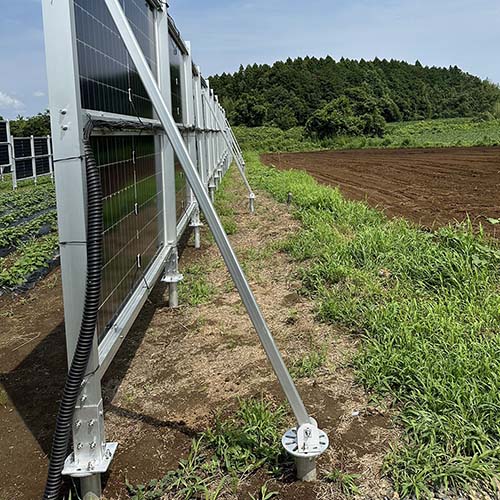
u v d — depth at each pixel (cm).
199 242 730
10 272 602
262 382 339
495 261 513
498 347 336
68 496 239
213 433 281
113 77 311
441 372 313
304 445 235
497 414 271
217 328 434
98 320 255
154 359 383
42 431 299
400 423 285
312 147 4919
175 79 605
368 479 244
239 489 241
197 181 228
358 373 334
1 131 1747
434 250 542
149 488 245
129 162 337
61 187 214
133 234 347
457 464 241
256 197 1237
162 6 453
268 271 592
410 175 1656
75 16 233
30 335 449
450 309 407
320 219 781
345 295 467
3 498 246
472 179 1434
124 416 309
